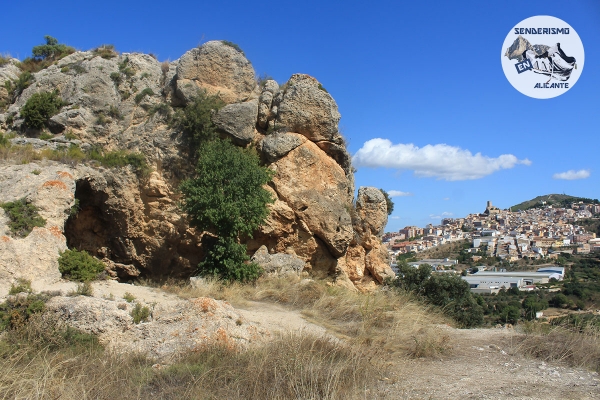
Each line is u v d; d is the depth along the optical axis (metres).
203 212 13.89
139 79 17.75
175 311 8.96
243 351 7.75
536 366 8.10
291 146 16.94
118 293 10.97
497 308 17.11
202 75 17.22
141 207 16.41
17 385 5.79
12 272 10.20
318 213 16.83
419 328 10.44
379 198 19.36
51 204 12.29
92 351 7.79
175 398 5.91
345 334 10.00
